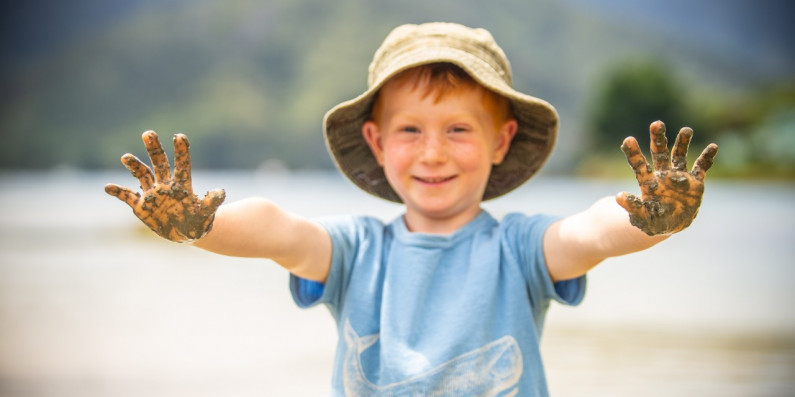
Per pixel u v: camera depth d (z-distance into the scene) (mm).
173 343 4258
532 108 2273
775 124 31094
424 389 1900
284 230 1923
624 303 5340
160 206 1580
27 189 24922
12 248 8758
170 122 90500
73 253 8375
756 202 15547
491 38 2254
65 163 91812
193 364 3832
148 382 3520
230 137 84750
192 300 5570
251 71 96750
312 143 83688
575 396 3180
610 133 35844
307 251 2000
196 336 4430
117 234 10172
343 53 96062
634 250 1746
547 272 1988
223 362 3855
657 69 35906
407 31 2227
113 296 5746
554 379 3447
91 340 4324
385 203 13500
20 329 4590
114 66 103188
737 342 4148
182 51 102812
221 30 105188
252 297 5727
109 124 96188
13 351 4090
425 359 1924
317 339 4363
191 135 85312
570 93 108562
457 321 1949
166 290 6008
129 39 107500
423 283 2018
